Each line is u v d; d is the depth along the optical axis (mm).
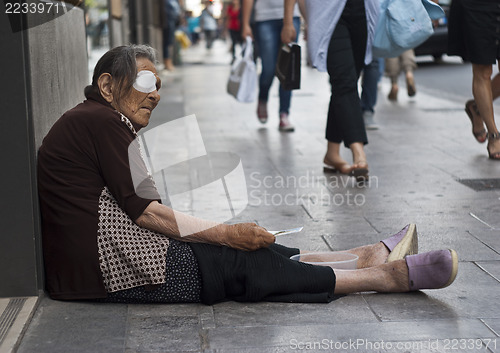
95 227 3289
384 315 3266
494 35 6531
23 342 2957
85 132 3305
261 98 9070
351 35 6098
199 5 32406
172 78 16250
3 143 3223
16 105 3213
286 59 6605
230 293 3402
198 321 3193
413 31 6098
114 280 3309
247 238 3334
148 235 3334
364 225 4773
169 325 3146
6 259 3303
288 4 6695
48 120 3699
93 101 3434
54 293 3367
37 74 3434
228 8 19625
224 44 42312
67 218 3303
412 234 3766
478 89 6816
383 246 3793
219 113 10289
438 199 5430
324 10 5984
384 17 6172
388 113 10023
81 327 3104
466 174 6250
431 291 3568
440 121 9250
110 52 3396
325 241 4422
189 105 11133
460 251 4184
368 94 8641
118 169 3270
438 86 13781
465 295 3508
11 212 3270
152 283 3301
